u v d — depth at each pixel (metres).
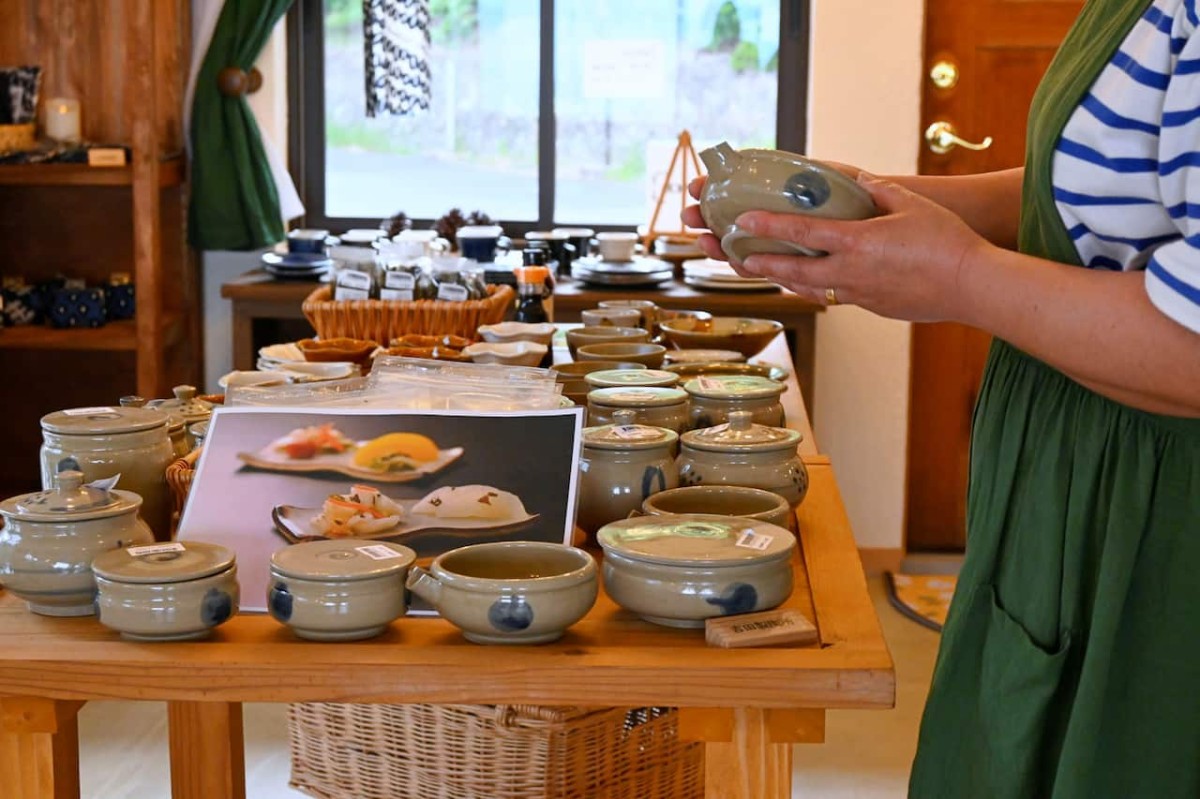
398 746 1.94
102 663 1.09
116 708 3.06
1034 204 1.20
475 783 1.88
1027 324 1.05
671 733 1.94
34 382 4.18
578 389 1.85
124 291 3.94
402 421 1.40
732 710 1.11
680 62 4.16
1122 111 1.06
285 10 3.86
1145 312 1.01
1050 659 1.15
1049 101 1.14
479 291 2.55
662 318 2.62
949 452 4.13
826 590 1.25
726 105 4.18
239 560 1.27
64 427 1.37
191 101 3.83
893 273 1.09
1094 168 1.09
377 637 1.14
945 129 3.96
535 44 4.18
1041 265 1.06
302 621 1.12
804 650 1.10
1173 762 1.12
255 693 1.08
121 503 1.22
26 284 3.99
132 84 3.58
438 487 1.33
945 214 1.11
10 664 1.09
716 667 1.07
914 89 3.89
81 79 3.88
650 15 4.14
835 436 4.05
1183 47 1.03
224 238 3.85
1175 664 1.11
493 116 4.23
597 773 1.87
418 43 4.13
